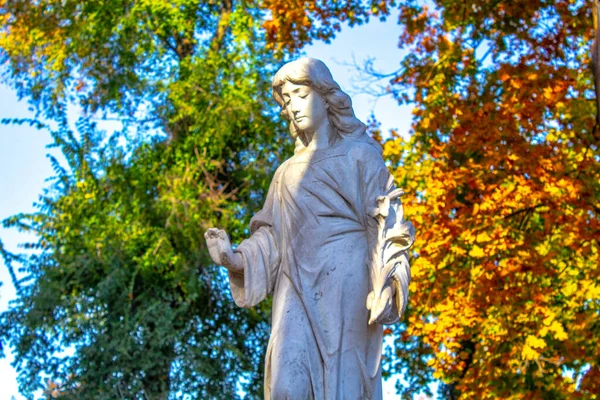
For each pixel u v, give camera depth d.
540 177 15.30
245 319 21.06
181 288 20.84
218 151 21.16
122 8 21.94
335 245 6.95
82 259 20.42
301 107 7.19
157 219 20.91
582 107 15.19
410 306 17.20
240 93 21.06
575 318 16.22
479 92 16.34
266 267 7.11
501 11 16.03
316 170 7.09
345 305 6.86
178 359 20.06
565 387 17.27
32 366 20.30
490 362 16.98
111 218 20.78
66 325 20.27
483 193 15.78
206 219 20.73
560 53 15.88
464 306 16.02
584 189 15.27
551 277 16.22
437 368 17.14
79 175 21.16
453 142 15.59
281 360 6.75
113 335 19.66
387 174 7.14
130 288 19.88
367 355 6.89
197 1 21.80
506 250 15.87
